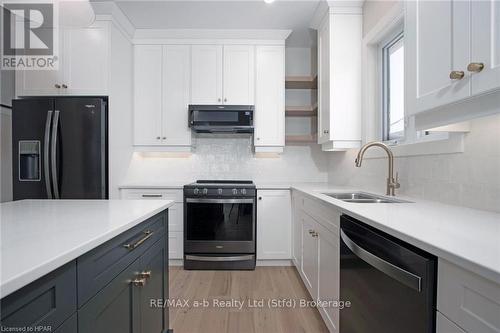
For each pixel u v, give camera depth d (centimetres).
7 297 54
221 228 291
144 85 314
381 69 238
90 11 131
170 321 193
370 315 109
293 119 351
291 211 298
